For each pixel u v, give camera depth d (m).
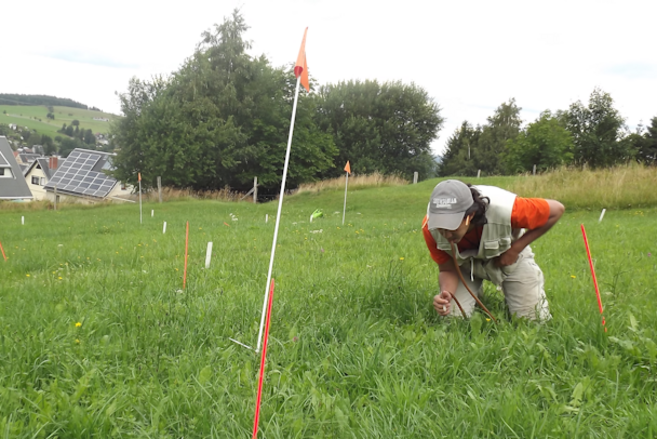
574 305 4.28
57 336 3.69
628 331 3.60
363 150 57.38
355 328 3.88
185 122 39.59
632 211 17.92
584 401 2.76
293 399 2.81
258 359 3.36
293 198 31.86
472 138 67.44
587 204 19.34
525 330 3.71
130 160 39.41
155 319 4.18
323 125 58.91
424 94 60.12
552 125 33.00
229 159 40.88
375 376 3.01
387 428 2.50
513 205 3.67
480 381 2.97
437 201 3.42
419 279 5.69
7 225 19.41
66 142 179.75
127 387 2.98
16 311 4.62
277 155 45.78
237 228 14.80
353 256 8.30
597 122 41.91
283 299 4.82
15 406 2.75
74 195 61.25
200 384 2.88
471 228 3.74
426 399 2.75
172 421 2.66
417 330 3.86
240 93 44.22
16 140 172.25
